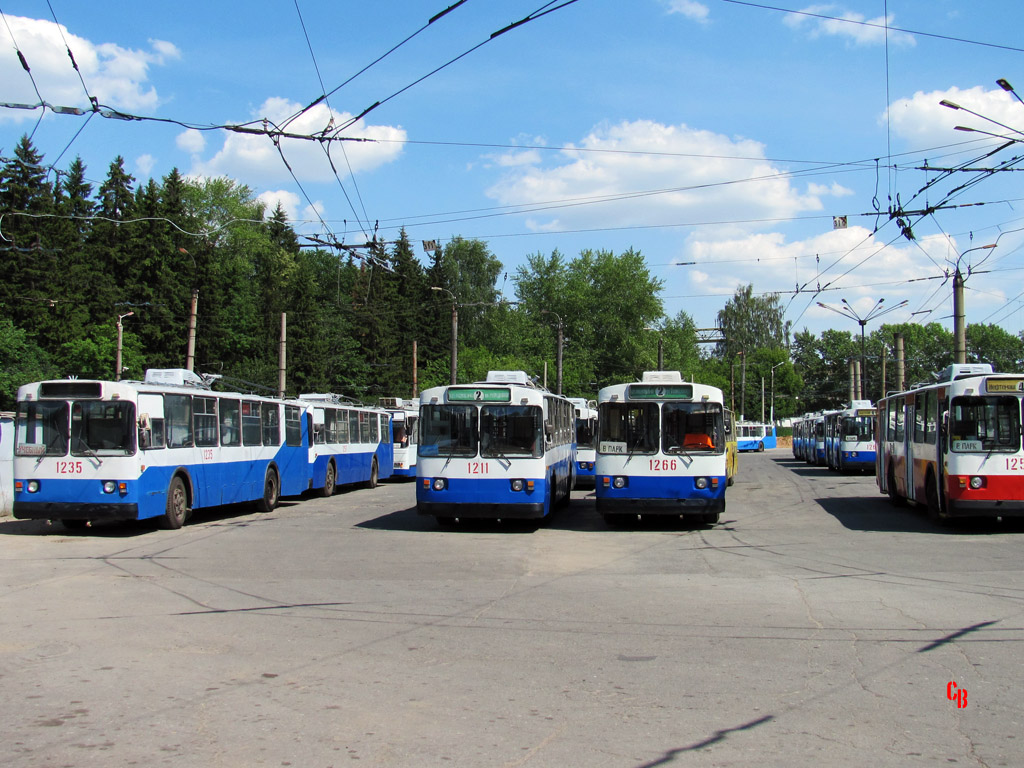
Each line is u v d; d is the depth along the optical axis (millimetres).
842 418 38875
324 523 18984
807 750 5176
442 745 5227
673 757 5055
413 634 8180
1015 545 14523
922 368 103812
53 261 50062
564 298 72250
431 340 71438
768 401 112438
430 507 17125
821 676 6746
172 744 5227
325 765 4910
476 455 17078
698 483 17250
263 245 63969
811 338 129500
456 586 10875
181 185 60656
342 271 79750
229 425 20141
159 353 54750
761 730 5520
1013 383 15836
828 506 22594
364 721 5656
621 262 71500
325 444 26641
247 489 20922
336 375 64250
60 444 16281
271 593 10352
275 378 53875
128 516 16047
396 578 11500
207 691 6316
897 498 22266
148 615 9039
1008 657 7324
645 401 17594
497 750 5148
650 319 72250
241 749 5148
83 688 6391
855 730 5527
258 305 63000
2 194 50281
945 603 9641
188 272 57125
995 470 15750
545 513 17312
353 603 9727
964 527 17297
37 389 16453
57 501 16125
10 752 5086
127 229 57375
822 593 10297
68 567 12414
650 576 11664
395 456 35156
